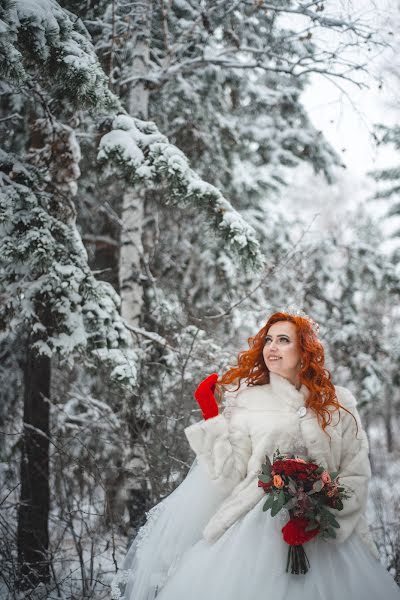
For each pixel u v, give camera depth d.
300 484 2.46
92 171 6.48
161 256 7.29
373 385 7.80
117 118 4.76
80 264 4.45
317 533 2.45
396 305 10.12
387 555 4.56
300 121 8.05
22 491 5.02
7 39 3.39
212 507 2.68
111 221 7.13
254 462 2.67
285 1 5.87
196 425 2.68
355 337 8.20
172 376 5.42
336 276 8.37
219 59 5.88
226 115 7.73
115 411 6.36
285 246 7.88
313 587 2.36
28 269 4.53
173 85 6.82
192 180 4.66
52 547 4.89
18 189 4.26
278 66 6.25
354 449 2.75
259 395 2.86
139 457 5.22
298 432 2.70
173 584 2.49
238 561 2.42
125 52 6.05
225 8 6.07
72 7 5.21
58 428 6.39
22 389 6.84
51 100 4.88
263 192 7.93
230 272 7.16
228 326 7.16
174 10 6.36
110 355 4.51
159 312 5.83
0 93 4.79
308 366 2.81
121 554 4.97
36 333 4.54
